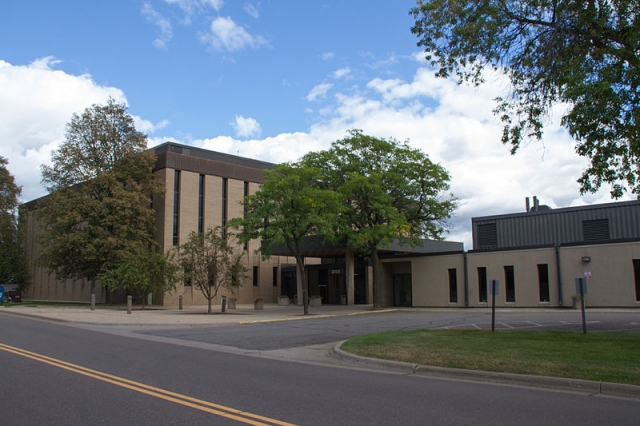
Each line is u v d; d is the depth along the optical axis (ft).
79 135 145.38
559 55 49.01
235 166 167.63
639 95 42.16
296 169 106.52
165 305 146.72
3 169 172.35
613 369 31.53
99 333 62.03
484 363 35.09
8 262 175.01
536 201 147.13
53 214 135.44
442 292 119.55
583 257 97.45
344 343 47.57
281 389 28.78
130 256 121.19
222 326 75.10
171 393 27.20
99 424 21.01
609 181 45.68
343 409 23.97
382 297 135.44
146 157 144.25
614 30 46.29
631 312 81.15
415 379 32.83
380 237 108.47
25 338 54.24
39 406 24.11
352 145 112.88
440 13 53.98
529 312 89.40
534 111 52.85
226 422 21.39
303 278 104.32
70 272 140.56
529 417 22.66
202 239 114.01
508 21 51.52
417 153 111.55
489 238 135.03
